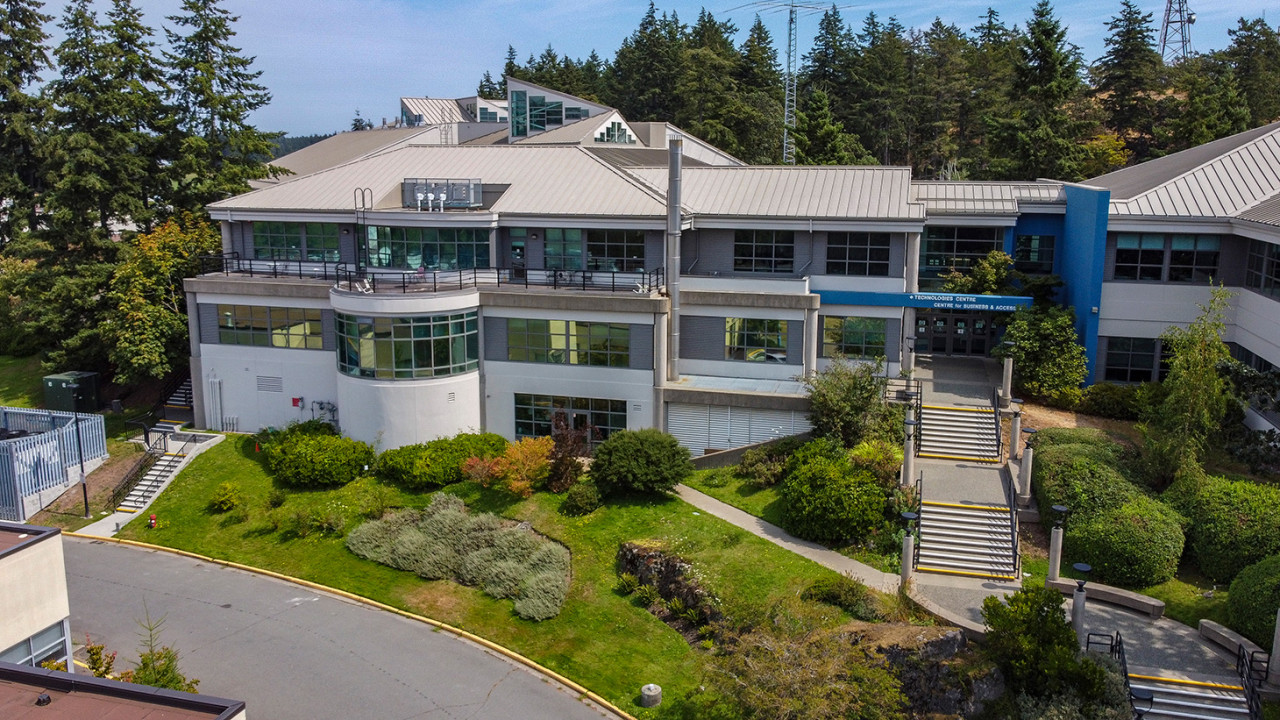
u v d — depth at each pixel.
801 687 19.61
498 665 25.19
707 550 28.09
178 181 48.03
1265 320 33.34
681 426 35.28
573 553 29.56
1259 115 77.62
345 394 36.00
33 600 20.00
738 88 92.44
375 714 22.84
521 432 37.09
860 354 37.19
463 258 38.84
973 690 21.09
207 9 50.00
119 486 36.66
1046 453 29.72
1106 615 24.59
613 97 102.69
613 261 37.78
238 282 38.41
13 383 47.44
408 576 29.88
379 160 44.00
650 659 24.92
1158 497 27.70
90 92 45.22
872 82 88.31
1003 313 41.22
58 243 45.75
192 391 42.50
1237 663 22.55
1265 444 29.69
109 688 15.63
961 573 26.27
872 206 36.88
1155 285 37.16
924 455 31.83
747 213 37.34
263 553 31.72
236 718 14.73
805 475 29.09
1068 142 61.16
